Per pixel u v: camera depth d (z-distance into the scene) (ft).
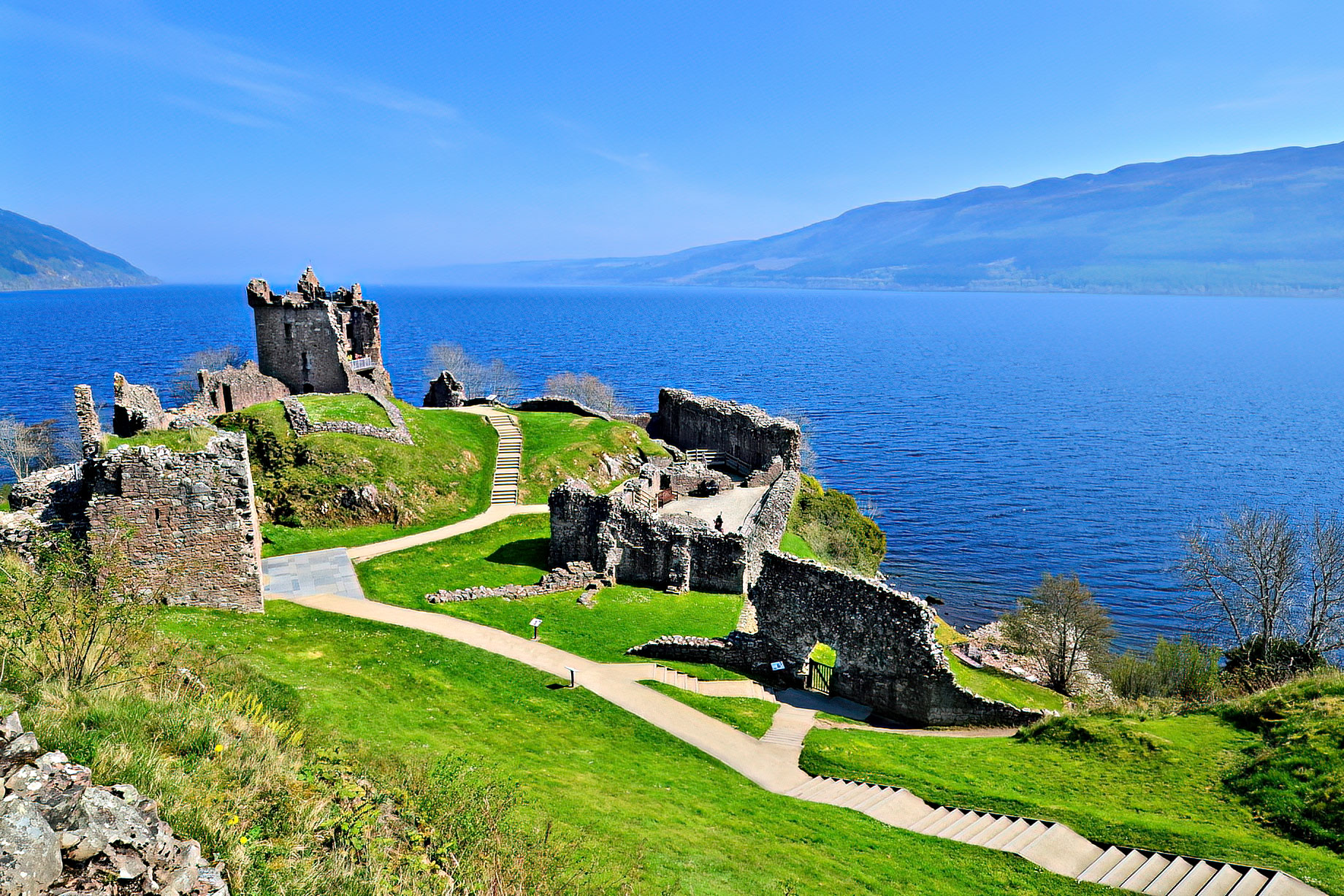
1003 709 101.55
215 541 107.55
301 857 40.14
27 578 67.87
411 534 170.50
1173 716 89.45
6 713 43.32
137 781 40.11
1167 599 262.67
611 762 84.84
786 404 627.05
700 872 56.75
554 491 158.30
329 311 236.63
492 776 67.87
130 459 100.48
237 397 215.72
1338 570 193.36
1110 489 396.57
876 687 111.75
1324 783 67.15
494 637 121.08
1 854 27.96
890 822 72.33
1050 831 66.74
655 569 155.74
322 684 89.56
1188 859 59.88
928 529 330.54
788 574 120.16
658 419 310.86
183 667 69.26
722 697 108.78
